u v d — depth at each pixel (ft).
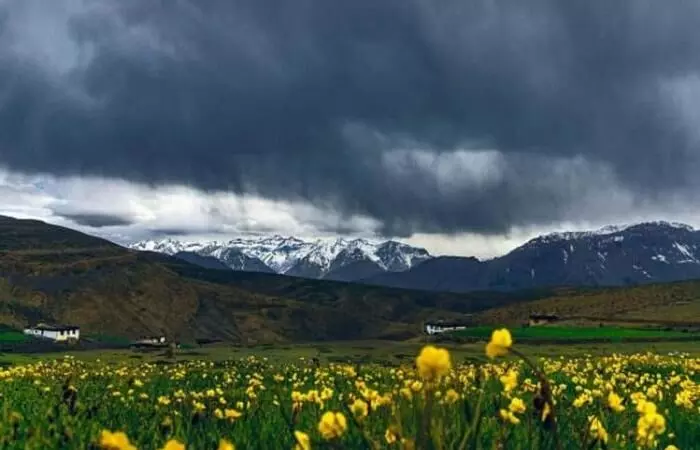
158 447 29.17
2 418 38.09
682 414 40.11
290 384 79.97
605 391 46.96
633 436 28.58
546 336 538.88
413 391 26.37
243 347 493.77
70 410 39.83
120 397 57.26
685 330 621.31
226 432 30.83
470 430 20.48
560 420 30.50
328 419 20.35
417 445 19.25
